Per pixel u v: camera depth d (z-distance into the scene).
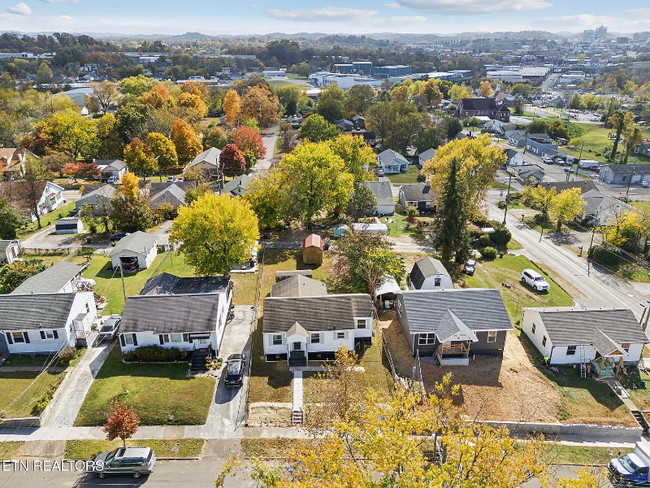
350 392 31.41
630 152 131.50
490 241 70.25
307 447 25.56
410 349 42.84
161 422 33.72
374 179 92.06
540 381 40.09
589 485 21.03
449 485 21.20
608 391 39.47
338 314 41.62
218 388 37.22
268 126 160.25
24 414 33.75
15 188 73.69
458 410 30.84
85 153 111.25
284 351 41.22
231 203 51.97
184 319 40.41
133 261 57.72
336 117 160.12
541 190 81.44
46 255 61.53
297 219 69.69
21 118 125.94
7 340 40.12
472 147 75.25
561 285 58.34
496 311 43.00
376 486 19.86
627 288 57.91
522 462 22.16
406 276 57.19
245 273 57.28
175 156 103.75
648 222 65.56
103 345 42.34
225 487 28.59
